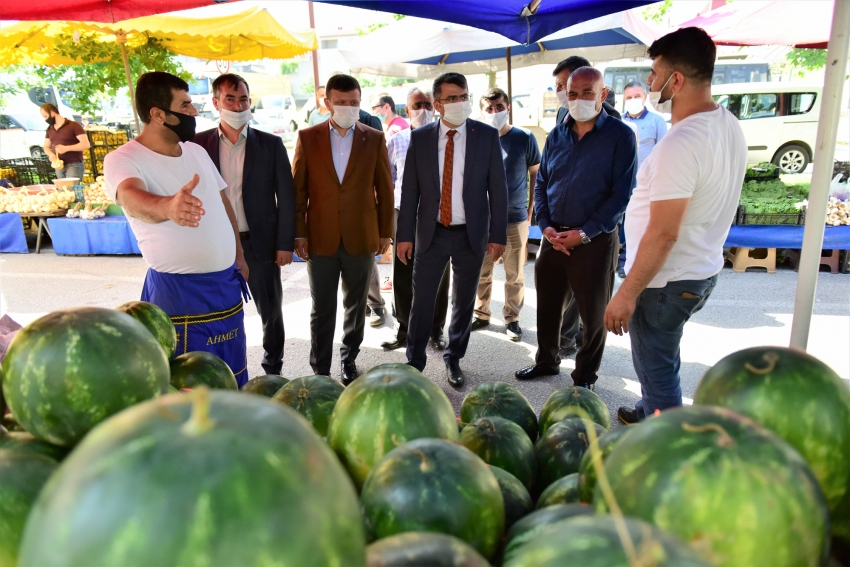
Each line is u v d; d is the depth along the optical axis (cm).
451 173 436
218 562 54
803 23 591
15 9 477
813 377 105
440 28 785
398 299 546
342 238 445
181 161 300
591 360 436
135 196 260
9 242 966
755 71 1476
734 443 80
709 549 75
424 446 113
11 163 1174
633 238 299
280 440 62
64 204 964
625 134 389
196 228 302
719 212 271
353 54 848
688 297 282
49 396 115
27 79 1259
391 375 136
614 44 945
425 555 85
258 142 420
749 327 589
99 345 120
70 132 1065
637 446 86
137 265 879
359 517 67
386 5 398
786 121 1281
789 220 744
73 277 811
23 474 103
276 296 455
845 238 734
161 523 54
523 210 559
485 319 620
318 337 474
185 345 311
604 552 64
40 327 122
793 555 76
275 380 198
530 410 194
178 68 995
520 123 1382
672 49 257
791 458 81
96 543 54
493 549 105
